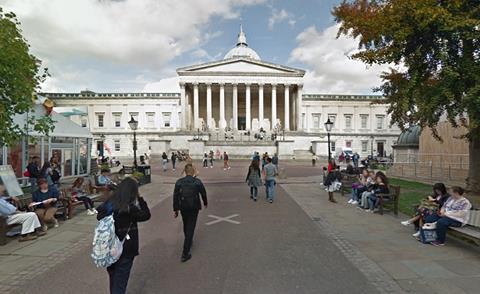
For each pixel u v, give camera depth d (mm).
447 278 5309
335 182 13555
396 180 19781
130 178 4523
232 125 69312
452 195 7305
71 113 23547
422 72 9797
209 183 19344
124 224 4176
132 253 4238
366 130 76250
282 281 5266
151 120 76188
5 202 7719
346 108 76438
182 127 64312
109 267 4203
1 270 5859
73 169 20672
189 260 6254
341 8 11711
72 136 19859
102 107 76312
